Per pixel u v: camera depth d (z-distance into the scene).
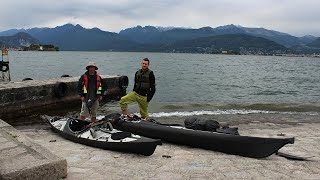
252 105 21.95
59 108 19.78
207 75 56.06
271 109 20.30
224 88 36.78
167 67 78.69
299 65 117.88
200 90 33.97
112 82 26.17
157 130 9.76
